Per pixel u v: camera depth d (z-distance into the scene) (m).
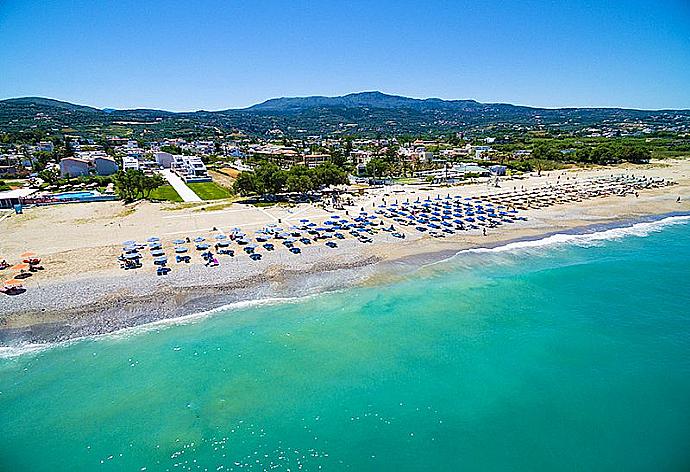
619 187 116.81
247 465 27.53
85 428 30.27
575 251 65.19
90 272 53.78
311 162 188.25
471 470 27.17
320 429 30.34
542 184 124.19
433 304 47.78
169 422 30.86
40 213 87.38
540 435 29.75
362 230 72.12
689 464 27.27
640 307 47.31
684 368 36.72
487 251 64.44
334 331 42.19
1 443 29.02
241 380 35.09
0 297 46.88
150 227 75.31
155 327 42.31
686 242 69.81
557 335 41.75
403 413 31.81
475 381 35.22
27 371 35.78
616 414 31.53
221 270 54.84
